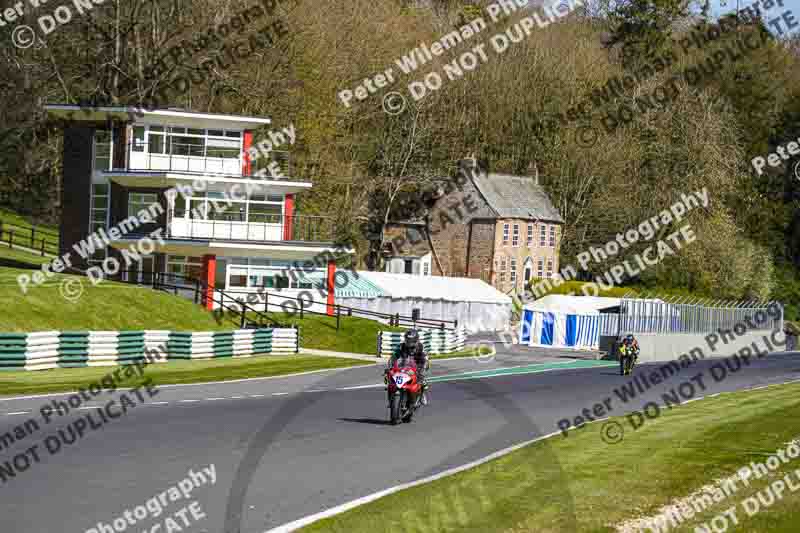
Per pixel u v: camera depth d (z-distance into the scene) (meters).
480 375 64.06
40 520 17.91
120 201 89.25
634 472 26.03
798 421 41.28
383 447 29.12
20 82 115.75
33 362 51.44
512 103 155.25
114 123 89.62
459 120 147.88
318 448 28.31
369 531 17.91
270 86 115.06
